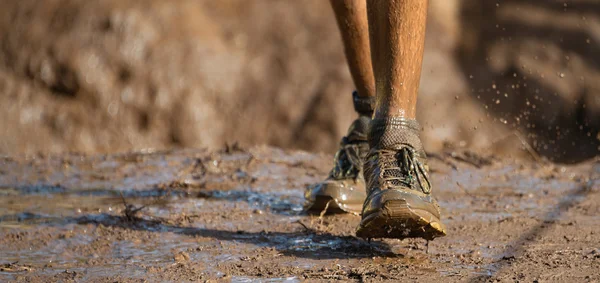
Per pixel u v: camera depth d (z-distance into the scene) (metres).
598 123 49.06
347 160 13.48
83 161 20.62
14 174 18.77
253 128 46.31
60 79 45.78
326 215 13.42
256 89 47.22
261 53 48.47
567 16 53.41
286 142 45.94
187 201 15.12
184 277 9.53
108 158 21.02
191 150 22.23
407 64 10.12
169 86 46.28
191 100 46.25
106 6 47.47
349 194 13.31
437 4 51.12
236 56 47.97
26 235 11.93
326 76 47.38
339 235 11.84
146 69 46.31
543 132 47.59
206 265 10.07
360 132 13.28
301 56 48.16
